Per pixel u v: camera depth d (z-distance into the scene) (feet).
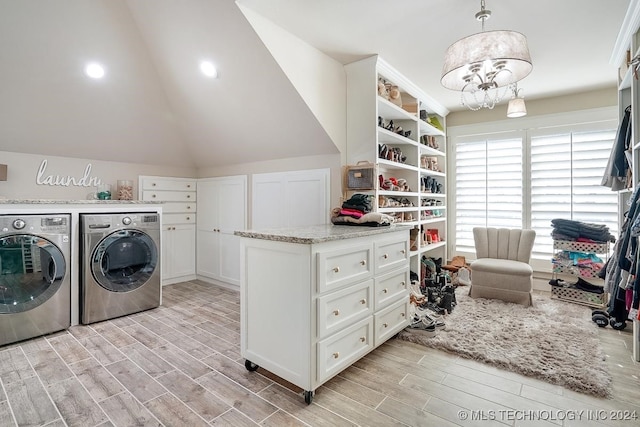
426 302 10.29
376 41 8.84
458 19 7.74
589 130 12.26
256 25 7.53
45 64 8.57
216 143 12.41
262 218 12.14
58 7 7.68
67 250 8.98
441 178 15.26
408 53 9.55
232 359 7.24
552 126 12.95
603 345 7.89
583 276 10.98
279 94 9.02
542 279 13.06
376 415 5.36
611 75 10.88
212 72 9.21
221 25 7.77
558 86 11.82
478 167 14.47
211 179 13.89
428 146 13.73
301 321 5.75
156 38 9.02
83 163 11.63
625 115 8.35
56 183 11.03
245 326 6.77
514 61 6.65
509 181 13.74
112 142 11.60
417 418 5.28
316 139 10.05
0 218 7.86
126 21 8.70
